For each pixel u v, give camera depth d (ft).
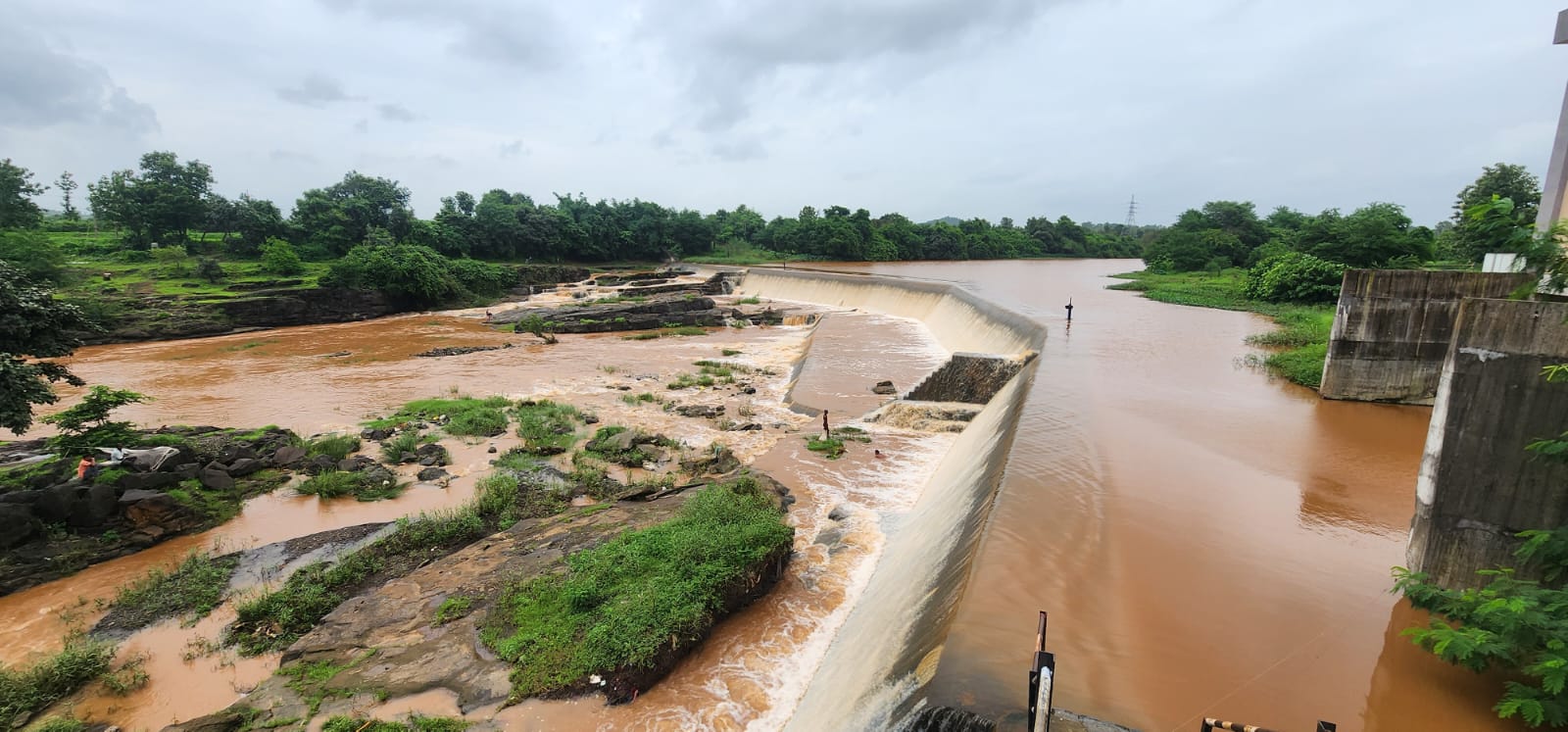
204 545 62.59
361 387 126.00
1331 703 26.71
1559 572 26.94
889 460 79.41
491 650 43.27
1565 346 27.22
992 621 31.99
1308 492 47.01
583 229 380.99
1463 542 31.14
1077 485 47.70
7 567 54.70
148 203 271.69
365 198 323.16
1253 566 37.11
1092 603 33.58
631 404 111.55
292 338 188.03
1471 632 23.91
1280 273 152.87
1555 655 21.71
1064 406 67.51
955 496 57.41
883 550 58.70
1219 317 130.11
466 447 88.79
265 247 265.75
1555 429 27.96
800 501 68.33
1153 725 25.48
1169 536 40.42
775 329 205.98
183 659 45.70
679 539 52.44
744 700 40.45
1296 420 63.36
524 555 55.57
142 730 39.52
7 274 63.41
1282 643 30.55
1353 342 69.05
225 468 75.10
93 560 58.59
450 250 325.62
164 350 168.66
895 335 167.94
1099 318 127.75
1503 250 29.30
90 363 151.64
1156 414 65.10
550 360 154.40
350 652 44.01
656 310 214.28
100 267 237.45
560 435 91.91
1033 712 18.49
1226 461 52.85
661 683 41.52
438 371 141.08
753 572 50.52
